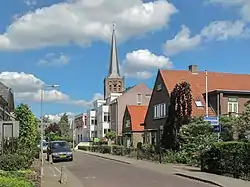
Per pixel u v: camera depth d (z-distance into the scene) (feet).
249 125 101.91
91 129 320.70
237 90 149.69
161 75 162.30
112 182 69.10
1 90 143.74
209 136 106.01
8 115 153.69
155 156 125.39
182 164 108.99
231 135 106.73
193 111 144.25
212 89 157.48
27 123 147.84
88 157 160.25
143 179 73.56
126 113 217.15
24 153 91.45
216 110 145.69
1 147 84.69
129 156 151.84
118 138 234.58
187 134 112.47
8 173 55.31
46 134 326.65
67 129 398.62
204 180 68.44
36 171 78.59
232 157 73.77
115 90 343.05
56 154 130.52
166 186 62.90
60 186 63.05
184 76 163.43
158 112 163.12
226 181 65.87
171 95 122.42
